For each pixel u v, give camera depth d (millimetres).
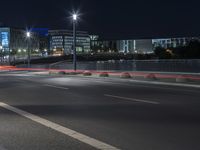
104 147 8008
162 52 141500
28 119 11883
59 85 27109
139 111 13414
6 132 9719
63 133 9609
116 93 20438
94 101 16703
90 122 11250
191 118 11734
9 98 18328
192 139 8742
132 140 8727
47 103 16141
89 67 57656
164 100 16859
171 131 9703
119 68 52156
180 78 28812
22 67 94000
